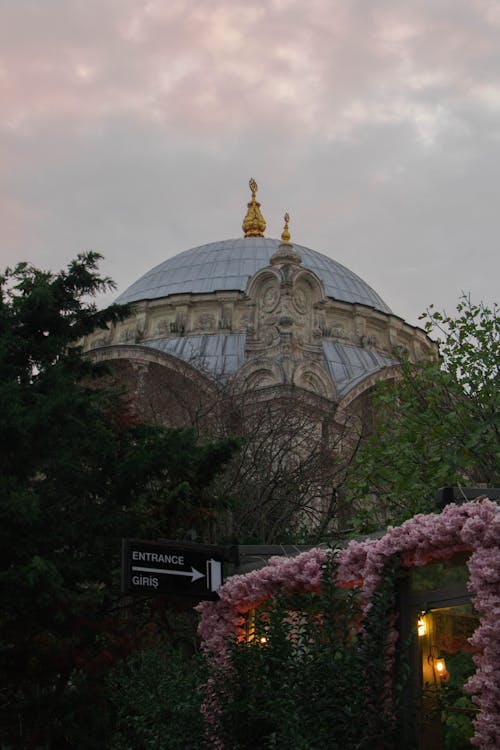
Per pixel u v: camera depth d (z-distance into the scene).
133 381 54.25
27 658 19.78
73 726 20.44
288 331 52.91
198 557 16.06
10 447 19.95
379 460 28.88
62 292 23.28
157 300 71.00
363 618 14.16
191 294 70.25
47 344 22.28
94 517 20.66
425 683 12.99
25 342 21.97
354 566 14.00
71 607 18.95
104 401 22.97
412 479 27.28
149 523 21.00
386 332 73.38
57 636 19.80
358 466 30.77
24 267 23.44
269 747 13.27
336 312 71.50
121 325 72.62
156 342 69.06
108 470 21.25
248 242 80.38
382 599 13.08
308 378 52.44
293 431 38.56
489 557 11.50
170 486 22.34
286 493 33.44
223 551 16.48
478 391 27.91
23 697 21.64
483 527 11.73
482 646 11.53
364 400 54.00
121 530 20.81
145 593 15.46
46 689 21.83
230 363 64.56
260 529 31.52
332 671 13.26
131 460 20.94
